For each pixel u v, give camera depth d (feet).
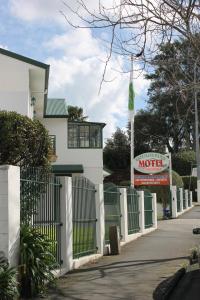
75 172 115.85
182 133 198.59
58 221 39.06
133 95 101.09
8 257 29.89
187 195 138.92
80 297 31.12
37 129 49.19
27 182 34.37
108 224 53.88
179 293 13.47
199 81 35.32
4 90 79.71
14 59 80.02
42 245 32.07
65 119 118.42
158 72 35.78
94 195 49.26
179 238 65.05
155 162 110.11
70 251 40.55
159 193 112.78
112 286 34.42
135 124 209.26
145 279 36.88
